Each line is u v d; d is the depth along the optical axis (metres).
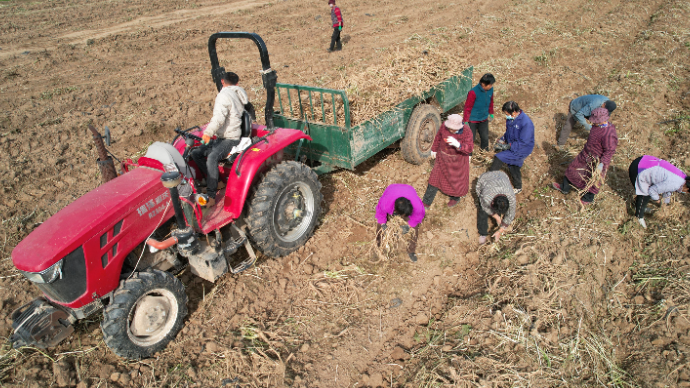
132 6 18.08
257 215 4.71
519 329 4.39
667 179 5.38
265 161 5.00
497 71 10.65
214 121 4.44
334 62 11.62
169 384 3.92
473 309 4.72
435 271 5.30
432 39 12.91
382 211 4.75
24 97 9.74
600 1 16.16
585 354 4.34
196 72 11.34
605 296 5.09
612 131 5.55
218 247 4.38
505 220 5.29
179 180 3.67
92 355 4.23
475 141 7.86
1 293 4.89
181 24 15.45
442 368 4.07
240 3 18.55
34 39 13.80
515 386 3.90
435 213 6.15
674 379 4.07
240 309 4.74
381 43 13.12
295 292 4.95
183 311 4.33
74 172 7.34
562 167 7.17
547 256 5.33
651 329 4.61
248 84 10.40
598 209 6.10
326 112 6.05
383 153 7.45
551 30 13.58
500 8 16.19
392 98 6.26
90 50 12.82
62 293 3.53
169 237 4.39
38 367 4.09
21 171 7.17
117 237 3.73
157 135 8.48
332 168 5.98
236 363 4.09
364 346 4.35
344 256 5.48
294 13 16.95
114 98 9.85
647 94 9.34
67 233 3.48
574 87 10.05
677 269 5.22
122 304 3.73
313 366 4.10
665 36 12.41
